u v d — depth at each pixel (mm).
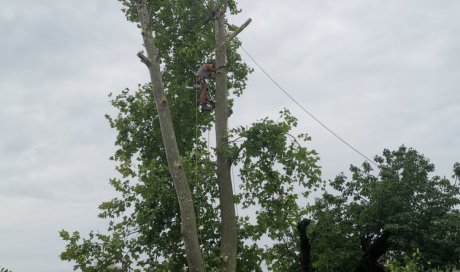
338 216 17156
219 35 15070
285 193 14922
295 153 13695
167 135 12375
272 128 12656
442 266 15633
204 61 16234
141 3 13906
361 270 16281
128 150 15445
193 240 11656
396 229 15148
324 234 16734
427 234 15531
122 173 15375
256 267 14914
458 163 16625
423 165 16688
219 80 14641
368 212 16203
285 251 17172
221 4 15148
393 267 16047
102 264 14008
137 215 14469
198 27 15633
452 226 15367
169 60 16109
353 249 16422
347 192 17312
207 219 14297
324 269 16531
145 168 14773
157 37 15594
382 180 16594
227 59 16000
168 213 13914
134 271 14281
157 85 12773
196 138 15117
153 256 14570
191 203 11992
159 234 14328
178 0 15211
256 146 12719
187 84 15625
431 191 16141
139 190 14438
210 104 14539
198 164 14406
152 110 15141
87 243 14070
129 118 15469
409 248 15961
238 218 15141
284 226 15367
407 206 16094
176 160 12203
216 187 14461
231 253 13023
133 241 14477
